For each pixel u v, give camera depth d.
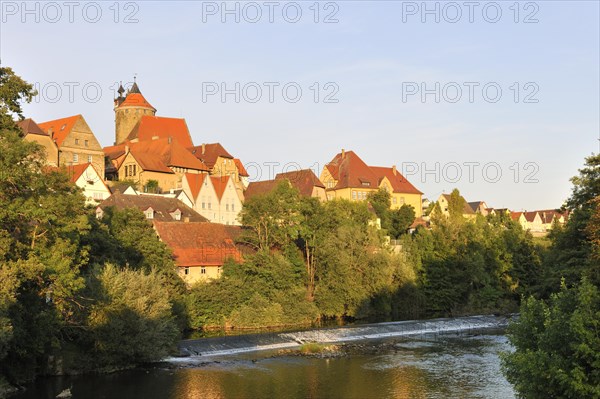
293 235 84.81
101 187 112.06
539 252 105.31
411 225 148.88
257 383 46.78
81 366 48.88
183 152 145.88
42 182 43.72
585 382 25.86
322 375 49.50
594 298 28.11
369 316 85.56
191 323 70.75
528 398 27.42
